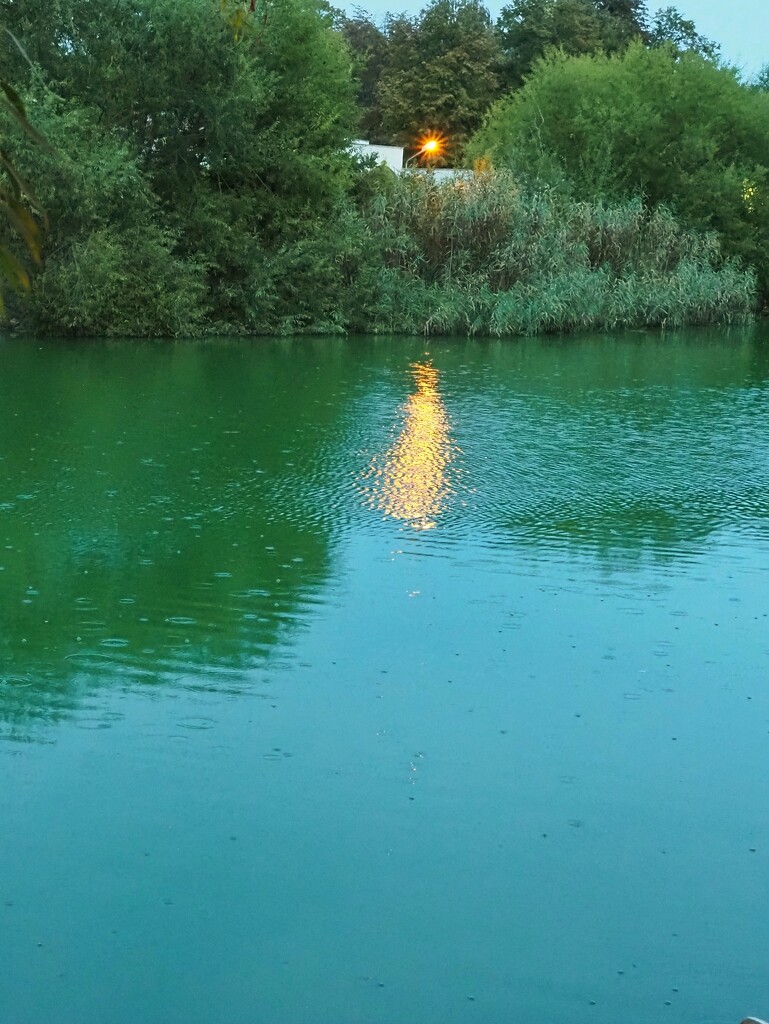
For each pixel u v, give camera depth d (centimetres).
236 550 815
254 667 608
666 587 758
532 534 874
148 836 441
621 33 6097
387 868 425
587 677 607
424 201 2681
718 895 413
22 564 773
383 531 872
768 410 1517
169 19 2348
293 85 2614
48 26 2288
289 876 417
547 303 2631
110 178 2214
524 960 374
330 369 1847
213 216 2441
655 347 2386
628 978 366
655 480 1064
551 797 481
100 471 1048
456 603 716
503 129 3584
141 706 556
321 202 2603
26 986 355
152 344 2177
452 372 1853
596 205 3044
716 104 3462
